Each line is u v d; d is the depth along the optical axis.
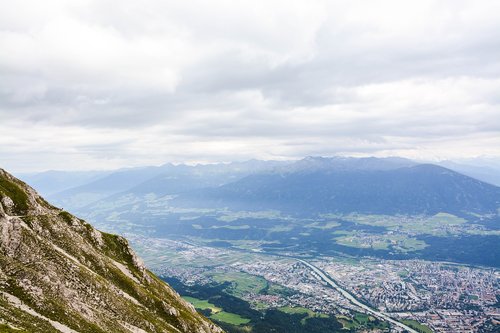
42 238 132.50
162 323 143.62
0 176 168.25
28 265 113.56
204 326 173.88
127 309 130.00
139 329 124.00
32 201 162.38
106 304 122.69
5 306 88.56
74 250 145.75
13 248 116.62
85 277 125.44
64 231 153.88
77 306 108.94
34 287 102.81
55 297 105.06
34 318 90.31
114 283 147.50
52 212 175.12
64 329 93.69
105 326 109.38
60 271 119.06
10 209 150.12
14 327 79.94
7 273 103.44
